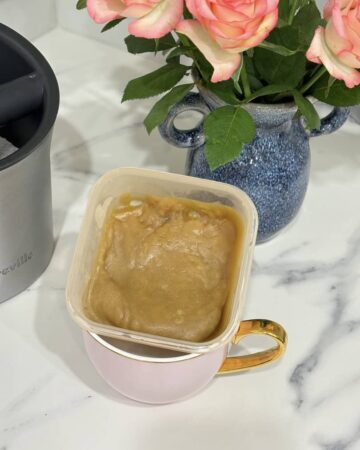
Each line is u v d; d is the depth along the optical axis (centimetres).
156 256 48
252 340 55
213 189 49
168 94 50
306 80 51
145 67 71
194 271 48
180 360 44
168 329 45
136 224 50
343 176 65
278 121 51
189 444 51
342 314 57
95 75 70
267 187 55
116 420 52
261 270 59
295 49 48
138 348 45
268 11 39
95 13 41
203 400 53
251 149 53
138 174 49
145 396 49
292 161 55
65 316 56
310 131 55
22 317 56
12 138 53
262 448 51
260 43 43
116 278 48
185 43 47
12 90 47
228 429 52
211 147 47
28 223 51
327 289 58
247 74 50
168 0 41
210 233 49
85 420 51
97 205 49
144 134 67
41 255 56
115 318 46
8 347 54
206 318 45
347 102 49
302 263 60
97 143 66
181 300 46
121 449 50
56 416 51
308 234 61
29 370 53
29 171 46
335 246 61
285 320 56
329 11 44
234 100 49
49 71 49
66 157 65
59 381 53
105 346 45
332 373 54
